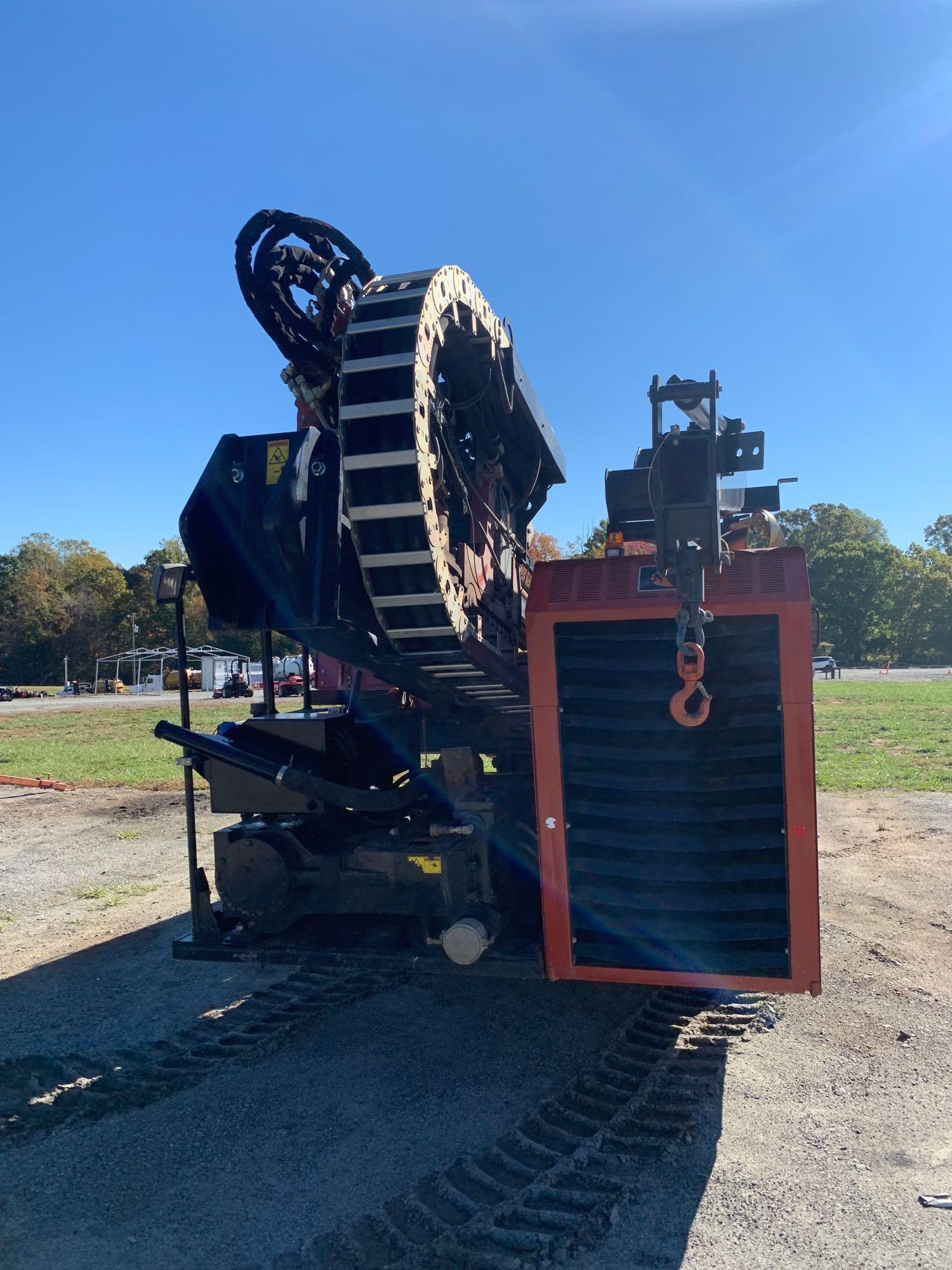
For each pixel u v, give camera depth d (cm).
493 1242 256
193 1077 366
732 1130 316
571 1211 270
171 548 8919
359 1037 405
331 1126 324
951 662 7512
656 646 317
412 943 373
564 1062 377
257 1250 254
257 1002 451
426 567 312
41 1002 456
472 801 383
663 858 319
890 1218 263
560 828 325
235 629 401
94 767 1467
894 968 482
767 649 304
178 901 651
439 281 332
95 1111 336
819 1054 379
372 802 382
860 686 3688
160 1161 302
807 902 303
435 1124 325
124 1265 248
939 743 1491
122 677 8519
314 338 386
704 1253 249
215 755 366
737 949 314
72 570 10200
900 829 836
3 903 654
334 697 513
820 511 9738
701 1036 400
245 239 351
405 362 298
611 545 461
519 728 470
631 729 318
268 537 344
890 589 7475
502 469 464
